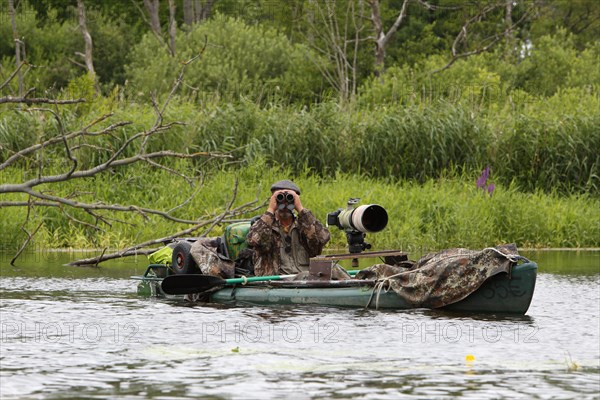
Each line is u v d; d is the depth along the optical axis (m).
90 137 39.03
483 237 37.88
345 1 71.75
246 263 22.56
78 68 76.69
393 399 11.95
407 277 20.05
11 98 22.19
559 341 16.28
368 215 20.75
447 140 44.03
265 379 13.02
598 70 72.75
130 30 81.75
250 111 43.47
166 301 21.59
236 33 69.69
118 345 15.59
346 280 20.53
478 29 83.50
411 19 86.94
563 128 44.97
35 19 82.50
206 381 12.88
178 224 35.69
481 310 19.48
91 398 11.90
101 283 24.95
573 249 38.03
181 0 96.44
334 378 13.12
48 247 35.00
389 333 16.94
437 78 62.69
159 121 25.02
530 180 45.12
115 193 37.62
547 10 93.00
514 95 58.31
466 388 12.58
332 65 68.56
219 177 39.66
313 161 43.59
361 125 44.47
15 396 12.00
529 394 12.28
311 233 21.86
